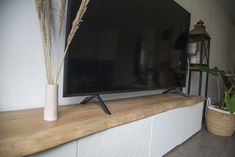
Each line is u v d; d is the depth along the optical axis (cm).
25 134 68
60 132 76
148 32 156
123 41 133
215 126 229
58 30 110
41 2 86
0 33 91
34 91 105
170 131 162
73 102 127
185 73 219
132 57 142
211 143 202
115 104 135
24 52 100
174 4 184
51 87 87
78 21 90
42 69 107
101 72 120
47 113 86
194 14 276
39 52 105
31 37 102
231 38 486
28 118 88
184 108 182
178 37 199
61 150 79
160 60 175
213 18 354
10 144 62
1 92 94
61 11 99
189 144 196
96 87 117
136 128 120
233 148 191
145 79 158
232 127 225
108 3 119
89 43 111
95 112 107
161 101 159
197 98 205
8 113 93
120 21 129
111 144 103
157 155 148
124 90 138
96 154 96
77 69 106
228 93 233
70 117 94
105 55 121
